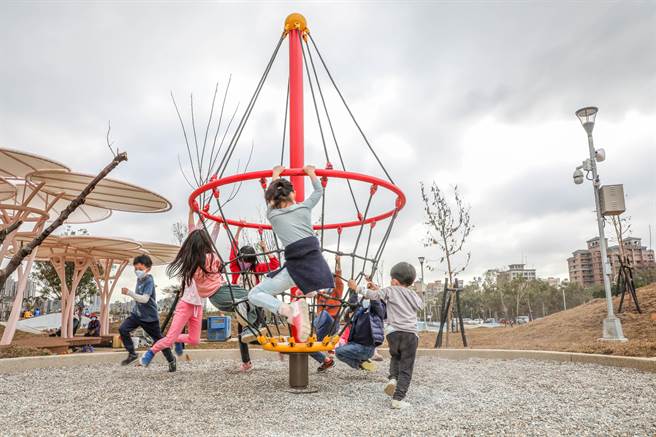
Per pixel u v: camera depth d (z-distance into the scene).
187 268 4.98
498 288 62.69
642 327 10.06
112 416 3.50
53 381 5.32
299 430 3.07
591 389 4.52
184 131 7.27
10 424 3.32
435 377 5.41
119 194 13.22
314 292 4.54
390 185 4.41
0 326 22.27
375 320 5.37
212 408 3.74
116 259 19.22
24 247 2.25
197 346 11.10
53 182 12.18
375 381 5.23
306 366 4.64
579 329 11.12
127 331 6.78
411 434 2.97
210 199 5.08
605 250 9.95
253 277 5.45
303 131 5.41
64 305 16.95
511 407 3.75
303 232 3.95
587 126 11.11
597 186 10.52
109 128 2.76
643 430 3.08
